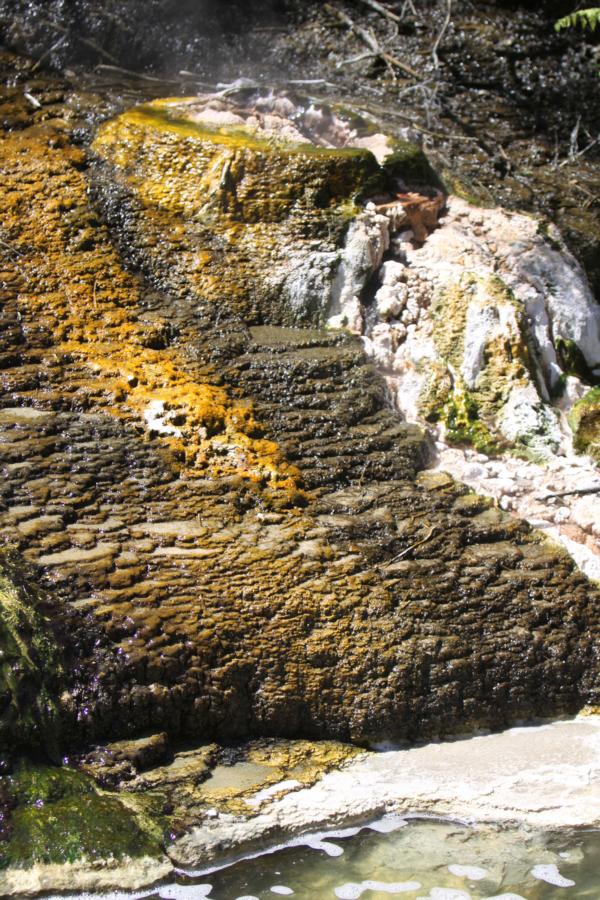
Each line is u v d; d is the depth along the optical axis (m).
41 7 7.55
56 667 3.94
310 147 6.16
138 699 4.02
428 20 8.55
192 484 4.80
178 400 5.11
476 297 5.88
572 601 4.85
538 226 6.45
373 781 4.10
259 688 4.27
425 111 7.55
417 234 6.30
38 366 5.18
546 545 5.12
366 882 3.65
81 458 4.77
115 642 4.10
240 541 4.59
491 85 8.09
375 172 6.15
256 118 6.60
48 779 3.73
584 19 7.81
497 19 8.66
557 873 3.73
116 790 3.81
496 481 5.43
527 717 4.61
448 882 3.67
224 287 5.77
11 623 3.91
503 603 4.75
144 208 6.02
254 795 3.93
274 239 5.91
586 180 7.34
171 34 7.75
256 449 5.05
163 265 5.86
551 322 6.21
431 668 4.46
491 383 5.74
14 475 4.59
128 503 4.65
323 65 8.02
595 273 6.77
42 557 4.27
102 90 7.01
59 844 3.54
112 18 7.59
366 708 4.34
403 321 5.89
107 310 5.56
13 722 3.76
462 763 4.27
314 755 4.22
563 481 5.44
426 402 5.63
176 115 6.55
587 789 4.09
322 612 4.43
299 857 3.76
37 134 6.43
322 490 5.05
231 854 3.70
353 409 5.41
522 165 7.38
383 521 4.90
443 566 4.79
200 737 4.18
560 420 5.77
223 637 4.25
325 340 5.68
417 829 3.94
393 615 4.52
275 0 8.47
